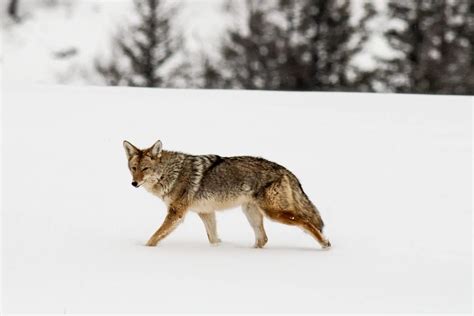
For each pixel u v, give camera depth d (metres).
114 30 166.88
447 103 74.12
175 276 27.33
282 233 36.62
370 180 46.19
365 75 141.62
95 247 31.61
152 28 146.25
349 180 46.12
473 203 41.09
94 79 153.12
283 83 143.00
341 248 32.66
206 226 34.38
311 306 24.19
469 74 144.50
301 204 33.56
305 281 27.02
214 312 23.34
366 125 62.56
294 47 143.00
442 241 33.94
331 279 27.36
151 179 34.09
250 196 33.56
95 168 48.12
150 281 26.58
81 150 52.47
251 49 145.75
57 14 172.38
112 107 67.25
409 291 26.12
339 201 41.72
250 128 60.16
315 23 143.00
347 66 142.62
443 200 41.78
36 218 36.62
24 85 79.94
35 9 172.75
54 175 46.16
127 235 34.81
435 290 26.34
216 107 69.00
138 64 146.25
